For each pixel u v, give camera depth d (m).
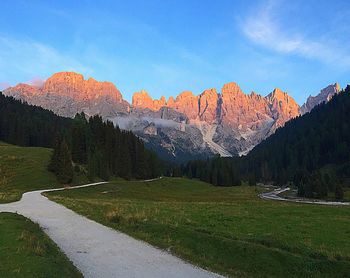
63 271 15.97
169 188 160.25
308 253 21.19
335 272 17.59
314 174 189.00
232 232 28.20
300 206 54.19
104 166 149.38
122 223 31.73
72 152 156.12
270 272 18.22
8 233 23.09
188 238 24.45
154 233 27.09
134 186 137.62
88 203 52.53
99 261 19.42
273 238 25.53
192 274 17.45
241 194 169.00
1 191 93.62
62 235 27.02
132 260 19.75
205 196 141.00
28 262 16.36
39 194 78.88
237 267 19.09
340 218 38.03
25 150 152.25
